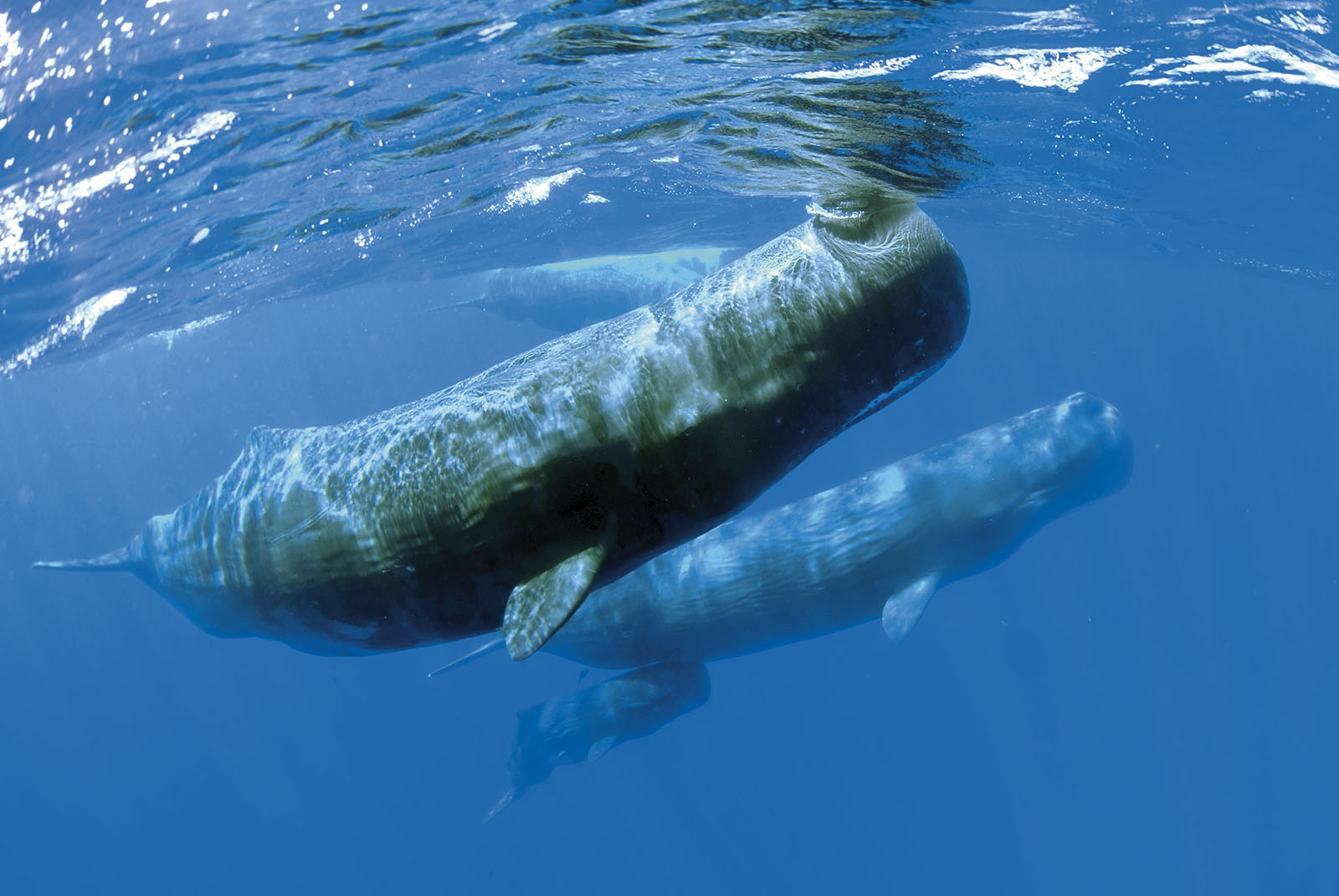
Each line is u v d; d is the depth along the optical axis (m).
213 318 21.83
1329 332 80.00
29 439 54.66
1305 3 6.29
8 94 5.98
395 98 7.32
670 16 5.67
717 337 3.38
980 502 11.27
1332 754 43.31
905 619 10.55
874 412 3.53
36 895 47.69
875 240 3.44
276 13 5.51
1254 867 38.59
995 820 42.16
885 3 5.54
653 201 14.30
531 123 8.69
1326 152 10.36
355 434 4.32
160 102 6.60
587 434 3.40
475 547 3.64
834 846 40.66
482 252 18.12
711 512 3.47
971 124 8.21
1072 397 12.13
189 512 5.46
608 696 11.78
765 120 7.49
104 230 9.58
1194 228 17.67
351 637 4.47
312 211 11.35
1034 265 45.09
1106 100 8.16
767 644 11.96
